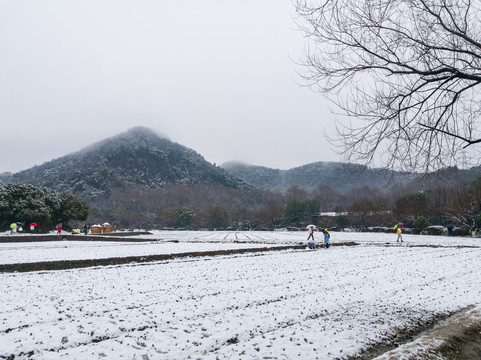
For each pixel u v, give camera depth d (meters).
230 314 8.23
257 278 13.00
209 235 50.88
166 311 8.44
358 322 7.71
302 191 98.31
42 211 47.94
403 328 7.47
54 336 6.72
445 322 8.14
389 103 6.22
